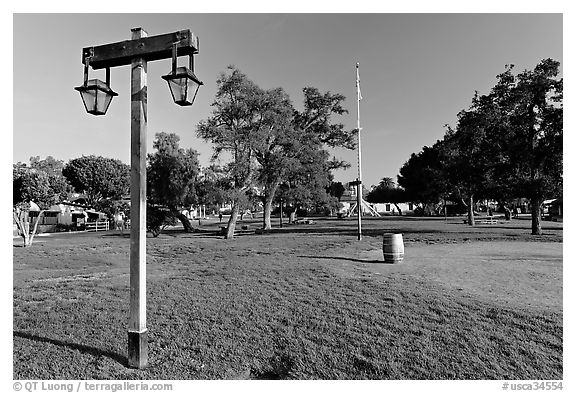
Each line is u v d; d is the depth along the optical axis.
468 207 43.38
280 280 10.92
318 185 36.84
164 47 5.60
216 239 28.16
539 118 26.97
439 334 6.57
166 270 13.52
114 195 59.53
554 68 26.41
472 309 7.79
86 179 57.00
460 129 31.34
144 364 5.73
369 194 108.31
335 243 22.34
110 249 22.05
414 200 75.75
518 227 37.16
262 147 30.17
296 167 32.84
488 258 15.33
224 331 6.92
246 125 30.62
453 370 5.56
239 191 29.86
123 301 9.10
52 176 29.12
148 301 8.92
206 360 5.96
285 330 6.89
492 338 6.41
